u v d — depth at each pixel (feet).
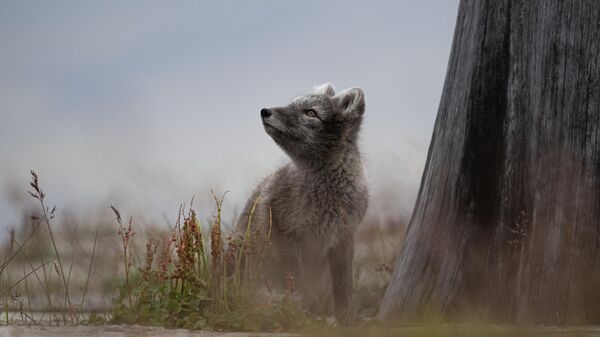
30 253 55.11
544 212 35.81
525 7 36.45
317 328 35.70
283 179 45.70
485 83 37.29
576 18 35.65
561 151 35.73
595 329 33.37
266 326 36.47
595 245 35.50
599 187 35.53
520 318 35.70
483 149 37.24
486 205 37.09
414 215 39.65
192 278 38.09
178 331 34.42
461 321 36.19
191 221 38.75
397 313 37.83
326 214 44.98
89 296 47.14
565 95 35.76
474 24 37.73
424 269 37.96
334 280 45.01
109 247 56.29
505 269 36.32
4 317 41.32
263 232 44.21
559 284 35.42
